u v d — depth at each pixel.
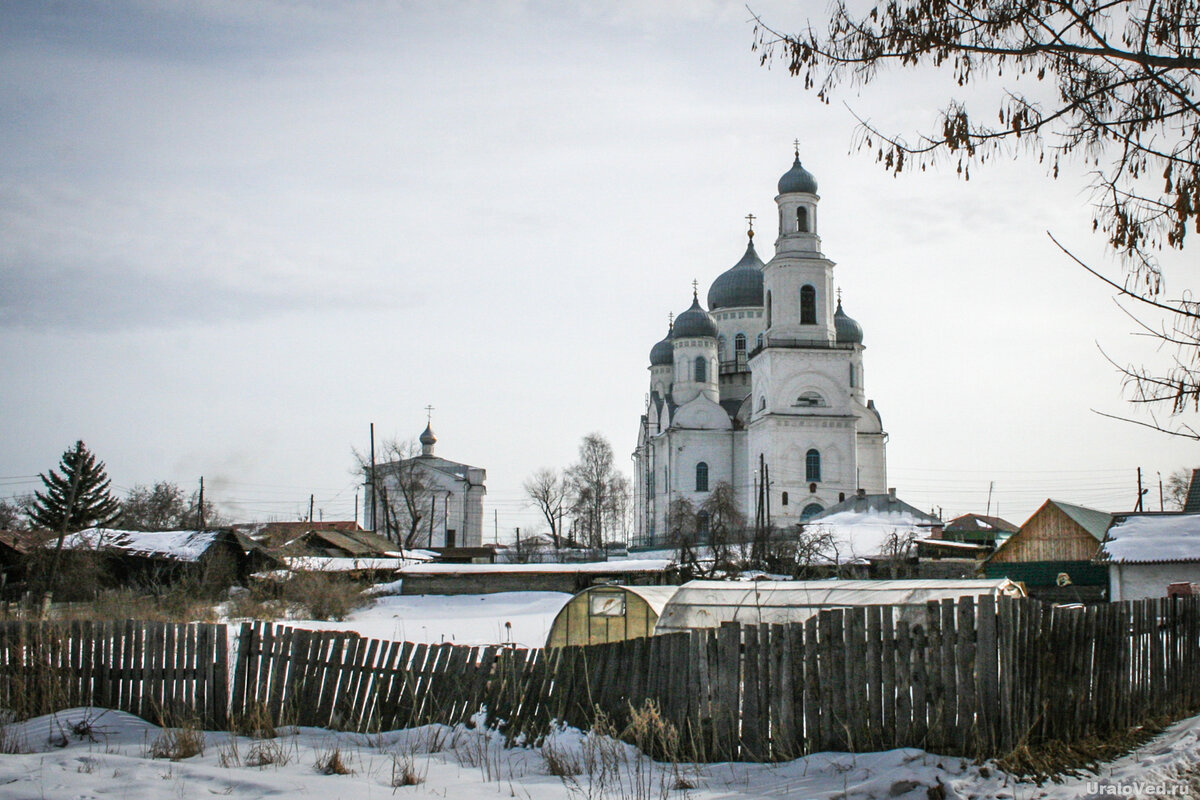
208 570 48.66
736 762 13.51
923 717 12.91
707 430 104.38
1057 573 55.41
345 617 44.78
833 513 79.94
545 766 13.51
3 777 11.97
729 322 115.25
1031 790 11.66
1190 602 19.22
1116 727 15.62
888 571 60.69
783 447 93.00
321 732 15.83
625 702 14.83
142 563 52.22
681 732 14.02
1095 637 15.32
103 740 15.41
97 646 17.34
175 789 11.45
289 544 57.72
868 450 104.94
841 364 94.88
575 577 59.34
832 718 13.36
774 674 13.65
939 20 11.69
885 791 11.46
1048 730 13.74
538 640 35.56
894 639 13.22
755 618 23.97
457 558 83.50
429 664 16.11
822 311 96.06
